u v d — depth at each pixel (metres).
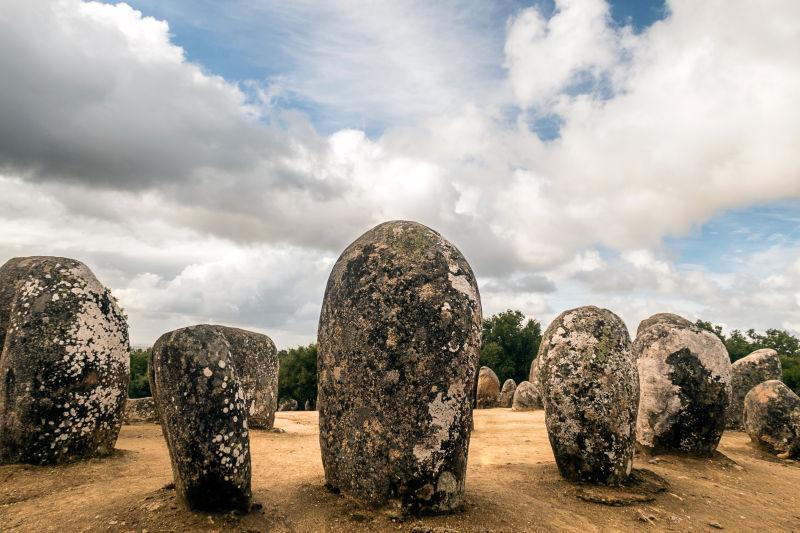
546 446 10.45
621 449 6.73
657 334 9.55
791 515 6.58
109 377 7.83
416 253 5.76
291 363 36.50
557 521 5.58
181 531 4.73
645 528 5.66
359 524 5.05
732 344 36.19
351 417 5.55
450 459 5.33
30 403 7.09
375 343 5.47
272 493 5.85
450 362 5.39
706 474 8.24
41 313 7.39
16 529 4.94
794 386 26.41
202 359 5.00
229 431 4.98
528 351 42.62
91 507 5.45
